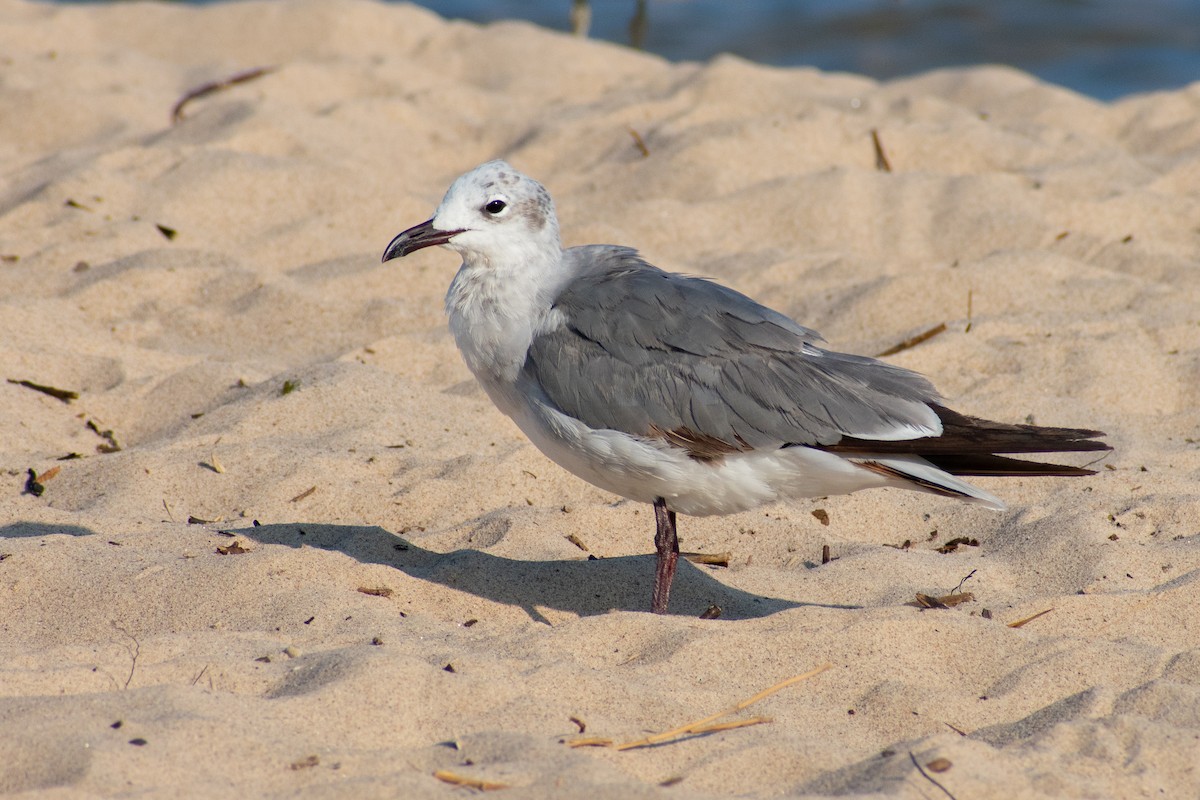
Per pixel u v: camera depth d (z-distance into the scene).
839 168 18.28
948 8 40.12
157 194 17.00
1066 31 38.00
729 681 8.09
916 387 8.93
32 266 15.21
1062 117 22.05
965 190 17.89
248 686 7.59
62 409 12.37
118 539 9.82
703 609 9.45
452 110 21.66
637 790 6.46
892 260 16.50
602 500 11.20
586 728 7.34
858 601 9.46
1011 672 8.16
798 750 7.14
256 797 6.35
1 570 9.12
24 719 6.87
